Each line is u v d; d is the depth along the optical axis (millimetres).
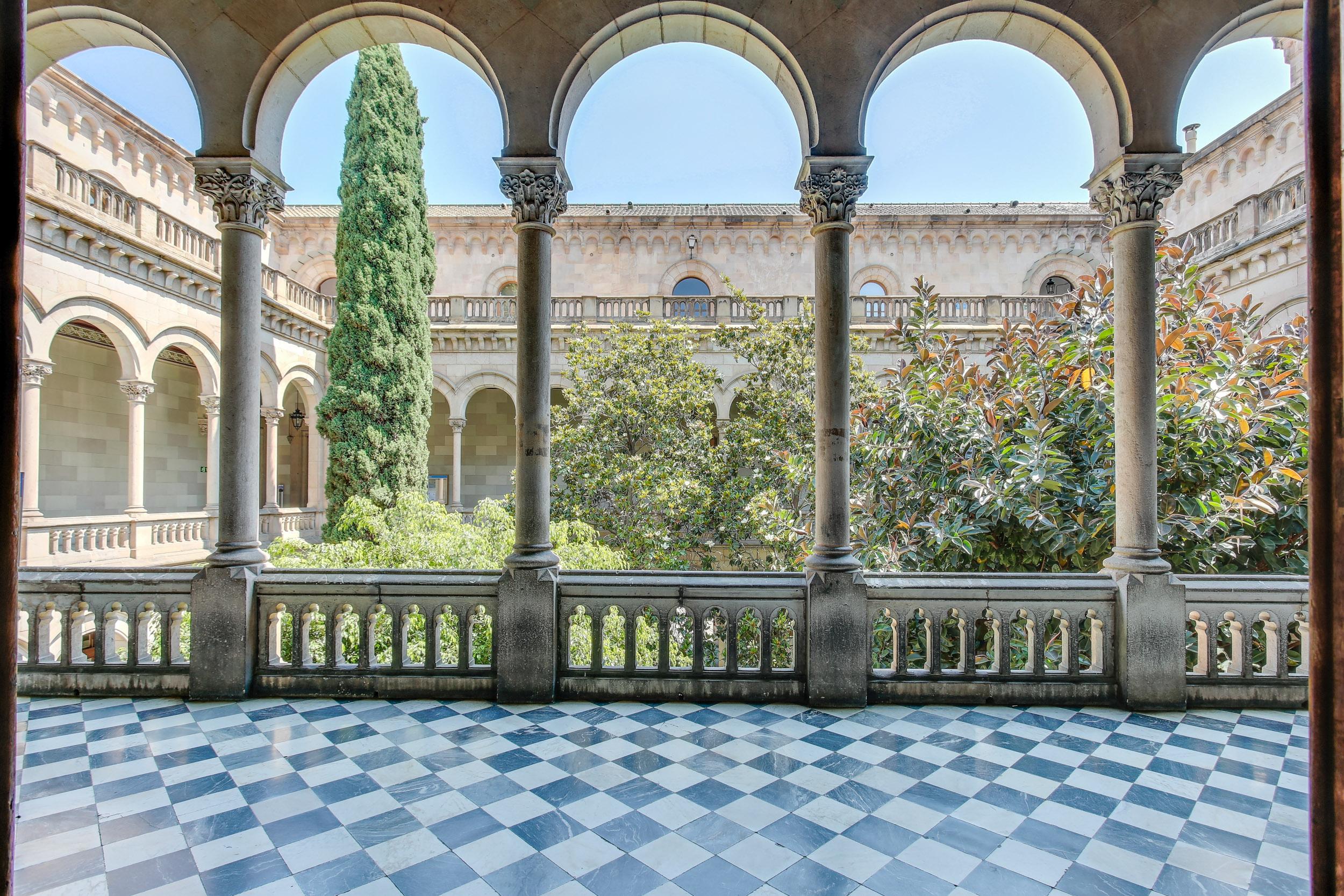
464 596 5254
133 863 3008
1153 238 5141
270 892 2816
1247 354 6484
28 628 5289
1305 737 4473
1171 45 5078
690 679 5152
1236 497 5863
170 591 5309
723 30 5359
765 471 12992
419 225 15508
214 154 5215
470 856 3080
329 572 5387
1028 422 6719
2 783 1364
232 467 5309
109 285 11656
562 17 5195
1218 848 3178
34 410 10289
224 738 4398
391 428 14664
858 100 5184
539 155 5219
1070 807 3545
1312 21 1358
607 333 15148
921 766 4012
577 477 12961
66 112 14164
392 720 4738
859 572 5109
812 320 14117
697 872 2969
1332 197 1332
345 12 5195
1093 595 5133
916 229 21625
